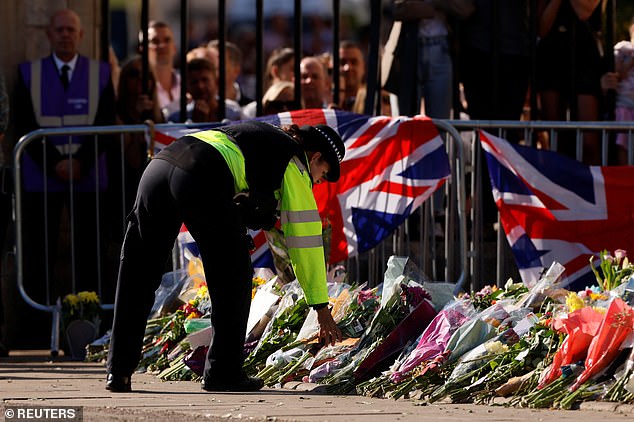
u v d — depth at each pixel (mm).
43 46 30984
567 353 15164
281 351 18984
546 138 29438
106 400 15547
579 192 25344
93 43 31875
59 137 27859
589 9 27688
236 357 17141
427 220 26375
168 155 16719
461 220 25516
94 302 26781
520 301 18578
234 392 17078
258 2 28328
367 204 25453
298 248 16781
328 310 17047
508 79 28047
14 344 30250
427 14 27375
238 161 16531
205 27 52438
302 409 14219
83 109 28531
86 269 28156
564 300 18312
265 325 20250
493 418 13109
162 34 33469
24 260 28328
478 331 16750
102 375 20672
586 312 15531
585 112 28484
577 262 25188
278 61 32750
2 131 27188
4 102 27141
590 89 28453
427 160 25328
